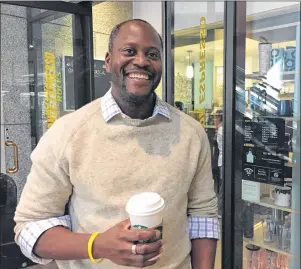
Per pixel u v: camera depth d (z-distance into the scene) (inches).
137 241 32.4
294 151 86.7
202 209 45.7
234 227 98.8
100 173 37.7
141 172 39.0
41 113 129.0
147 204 33.4
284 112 91.4
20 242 38.4
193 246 45.7
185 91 119.4
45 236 36.9
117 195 38.1
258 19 97.7
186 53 119.6
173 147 41.3
